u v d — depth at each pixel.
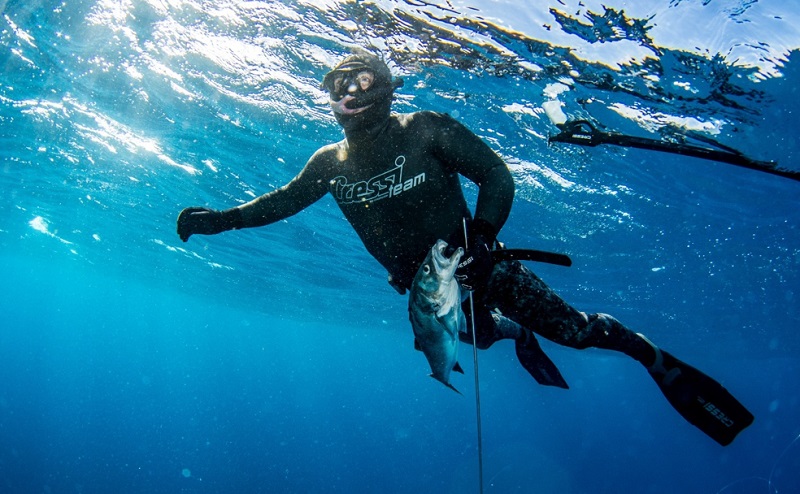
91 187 15.60
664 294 17.08
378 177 2.80
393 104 7.42
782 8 4.54
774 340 25.31
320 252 17.53
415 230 2.77
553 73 6.11
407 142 2.75
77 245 27.27
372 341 48.94
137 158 12.33
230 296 35.09
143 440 48.28
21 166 15.04
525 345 3.90
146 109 9.56
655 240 11.98
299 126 8.79
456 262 2.12
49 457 35.56
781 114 5.95
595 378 57.09
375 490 43.75
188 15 6.53
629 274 15.12
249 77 7.69
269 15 6.15
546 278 16.75
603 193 9.77
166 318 66.44
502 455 73.56
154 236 20.42
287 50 6.77
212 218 3.17
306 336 59.03
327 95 7.69
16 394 77.12
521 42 5.67
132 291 44.53
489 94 6.84
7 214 23.02
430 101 7.23
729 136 6.66
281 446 58.88
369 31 5.97
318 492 39.41
